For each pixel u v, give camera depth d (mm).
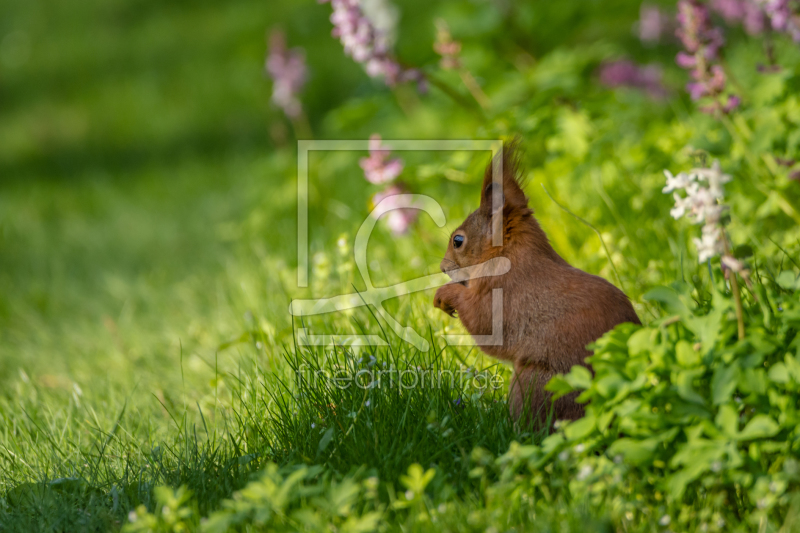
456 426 5945
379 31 10047
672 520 4793
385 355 7180
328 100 23000
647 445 4746
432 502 5129
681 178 4980
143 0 32188
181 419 7488
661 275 8148
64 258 15844
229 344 8016
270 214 12992
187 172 20766
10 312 12922
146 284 13305
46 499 5824
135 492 5863
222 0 30609
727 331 4988
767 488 4488
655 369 4941
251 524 5074
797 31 8195
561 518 4695
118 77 27688
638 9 15141
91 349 10508
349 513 4797
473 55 12656
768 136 7547
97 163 22938
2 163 23797
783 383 4867
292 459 5840
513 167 7113
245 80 25109
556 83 11344
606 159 10008
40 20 32562
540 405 6062
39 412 7996
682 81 16438
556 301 6367
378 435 5887
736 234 8094
